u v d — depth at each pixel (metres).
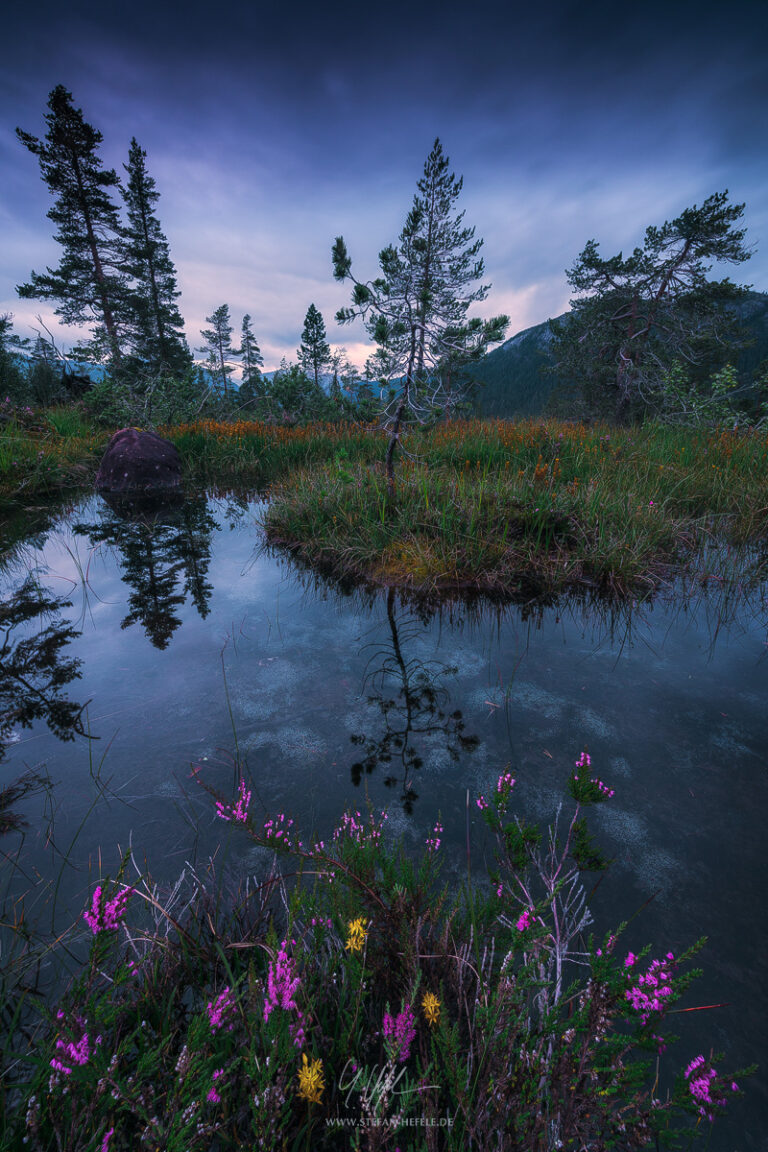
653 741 2.32
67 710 2.57
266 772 2.14
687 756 2.22
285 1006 1.01
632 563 4.20
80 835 1.80
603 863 1.61
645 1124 0.92
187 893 1.59
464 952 1.25
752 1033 1.25
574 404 24.39
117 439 8.60
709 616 3.57
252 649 3.22
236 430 11.11
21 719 2.49
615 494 5.38
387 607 3.91
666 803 1.97
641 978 0.99
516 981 1.06
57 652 3.17
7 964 1.35
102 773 2.12
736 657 3.02
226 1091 1.03
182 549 5.37
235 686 2.79
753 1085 1.16
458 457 7.06
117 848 1.75
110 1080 0.87
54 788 2.03
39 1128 0.89
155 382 13.50
